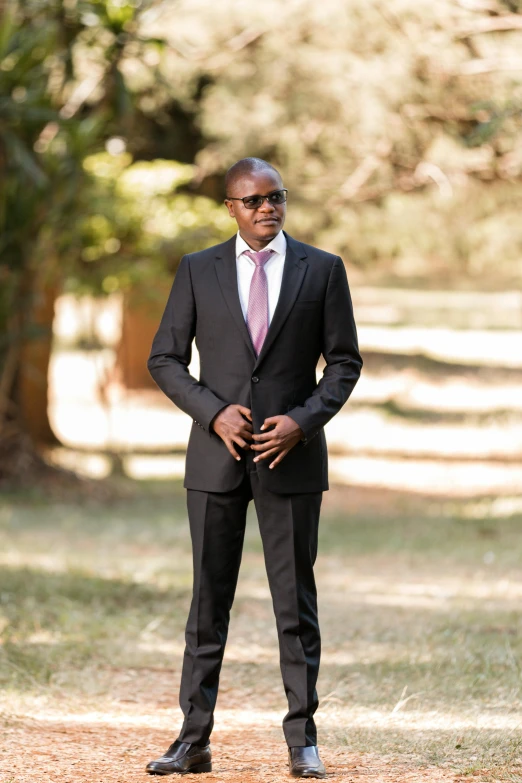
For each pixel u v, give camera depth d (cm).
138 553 1914
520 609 1357
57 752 793
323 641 1204
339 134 2952
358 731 845
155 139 3372
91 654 1116
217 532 725
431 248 3275
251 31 2873
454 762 748
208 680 736
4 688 964
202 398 709
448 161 2783
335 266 732
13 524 2186
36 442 3058
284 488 708
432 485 3125
